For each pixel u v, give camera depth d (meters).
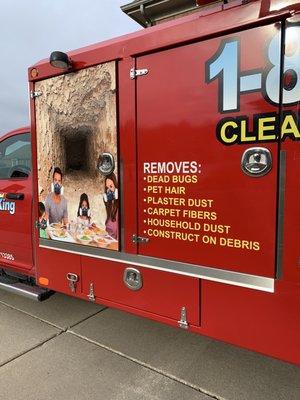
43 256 3.44
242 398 2.54
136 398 2.55
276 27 2.04
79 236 3.09
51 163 3.23
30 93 3.31
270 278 2.17
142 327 3.57
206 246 2.40
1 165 4.21
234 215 2.27
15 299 4.30
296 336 2.11
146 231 2.67
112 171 2.80
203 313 2.46
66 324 3.65
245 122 2.18
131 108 2.66
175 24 2.41
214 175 2.32
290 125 2.04
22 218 3.78
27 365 2.95
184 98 2.41
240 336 2.32
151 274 2.68
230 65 2.21
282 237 2.11
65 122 3.06
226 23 2.20
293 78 2.01
